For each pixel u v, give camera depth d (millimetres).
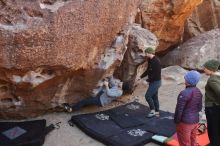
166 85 8383
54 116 6625
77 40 5562
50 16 5203
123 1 6316
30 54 5219
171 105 7371
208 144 5531
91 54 6102
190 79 4762
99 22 5859
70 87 6516
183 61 9703
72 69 5773
